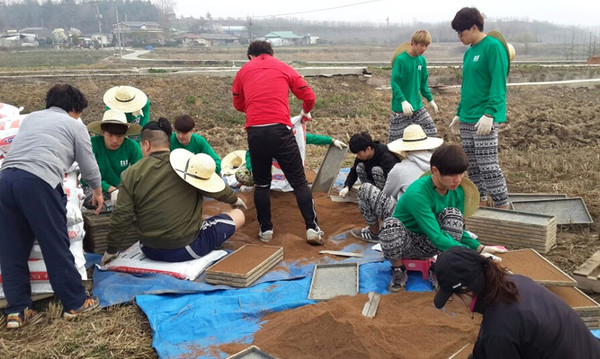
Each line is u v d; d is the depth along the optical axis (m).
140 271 5.08
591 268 4.85
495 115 5.86
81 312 4.52
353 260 5.22
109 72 24.53
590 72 27.77
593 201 6.73
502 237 5.53
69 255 4.50
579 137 11.26
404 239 4.49
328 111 17.94
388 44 114.06
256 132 5.54
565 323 2.48
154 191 5.00
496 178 6.05
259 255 5.21
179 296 4.73
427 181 4.34
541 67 28.17
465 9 6.11
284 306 4.43
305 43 125.06
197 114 17.25
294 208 6.68
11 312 4.36
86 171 4.71
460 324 3.92
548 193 7.14
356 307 4.25
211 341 4.11
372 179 6.29
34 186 4.23
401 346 3.74
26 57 63.66
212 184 5.23
